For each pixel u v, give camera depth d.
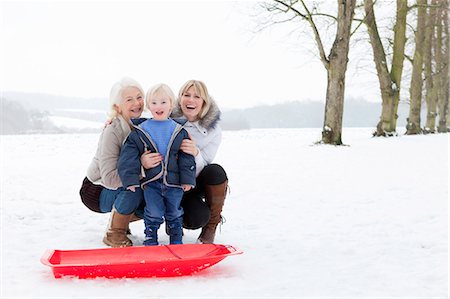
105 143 4.48
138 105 4.59
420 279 3.69
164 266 3.63
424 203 6.84
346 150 14.95
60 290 3.34
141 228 5.51
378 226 5.61
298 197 7.63
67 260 3.91
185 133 4.42
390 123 22.28
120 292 3.30
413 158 12.48
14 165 12.80
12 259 4.13
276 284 3.53
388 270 3.92
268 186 8.73
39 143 23.91
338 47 17.69
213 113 4.75
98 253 4.02
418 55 26.77
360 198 7.41
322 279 3.67
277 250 4.56
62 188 8.66
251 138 26.48
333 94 17.73
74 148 20.19
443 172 9.88
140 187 4.38
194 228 4.59
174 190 4.32
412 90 26.92
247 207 6.93
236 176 10.02
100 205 4.87
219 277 3.68
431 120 32.06
